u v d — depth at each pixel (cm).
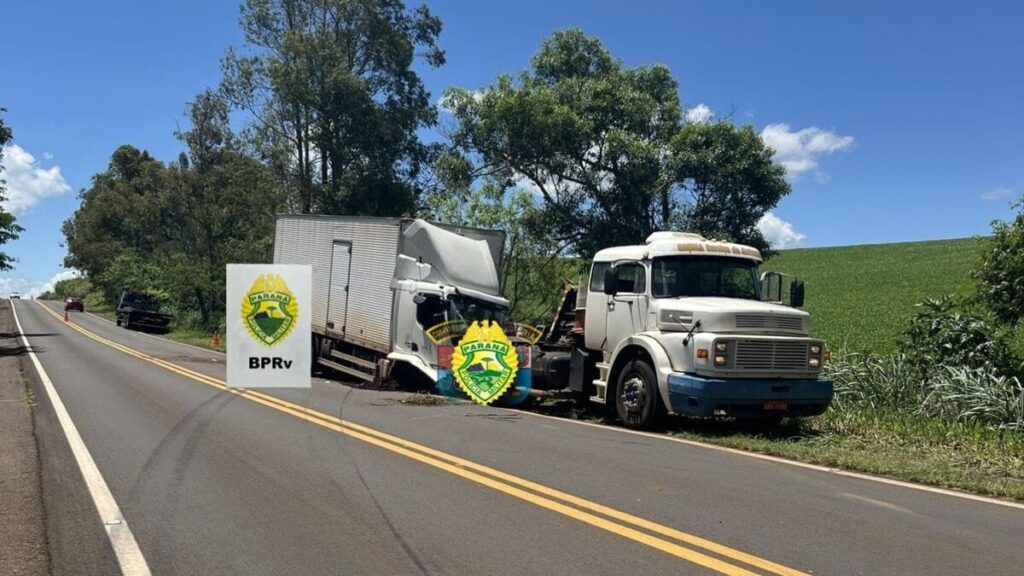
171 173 4372
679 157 2077
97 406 1223
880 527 593
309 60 3231
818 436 1039
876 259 5825
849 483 754
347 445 897
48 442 919
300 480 727
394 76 3534
